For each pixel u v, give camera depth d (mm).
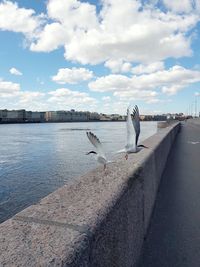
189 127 56875
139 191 4609
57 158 29109
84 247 2189
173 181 9578
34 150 37938
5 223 2461
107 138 53781
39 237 2207
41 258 1920
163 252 4750
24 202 14297
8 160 29125
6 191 16109
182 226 5797
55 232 2293
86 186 3596
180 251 4789
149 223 5871
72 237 2213
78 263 2061
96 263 2461
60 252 1996
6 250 2018
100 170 4543
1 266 1828
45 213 2680
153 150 7082
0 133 87312
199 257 4605
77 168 22891
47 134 79188
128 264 3703
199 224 5883
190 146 20531
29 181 18578
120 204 3318
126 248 3605
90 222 2498
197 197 7727
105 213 2777
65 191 3393
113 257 2998
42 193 15867
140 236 4676
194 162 13391
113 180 3852
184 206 6996
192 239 5215
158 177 8531
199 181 9555
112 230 2963
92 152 3688
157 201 7406
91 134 3656
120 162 5168
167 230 5602
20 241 2145
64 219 2545
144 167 5176
